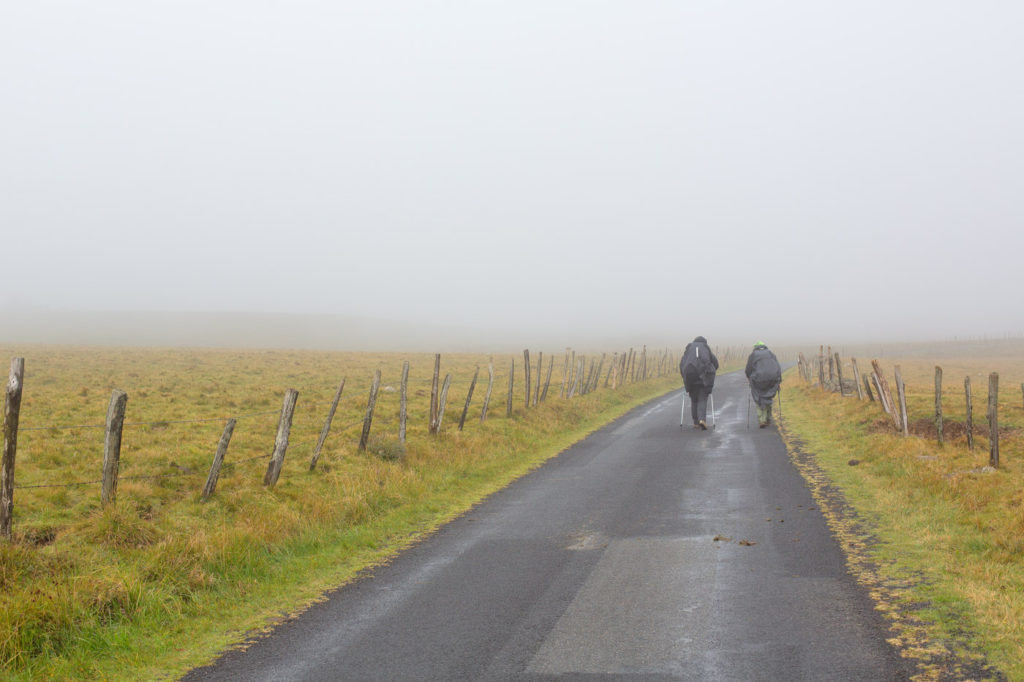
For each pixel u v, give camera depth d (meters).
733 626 6.43
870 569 7.95
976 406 20.42
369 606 7.48
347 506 11.45
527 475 15.60
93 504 10.25
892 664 5.45
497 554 9.36
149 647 6.60
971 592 6.89
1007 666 5.27
